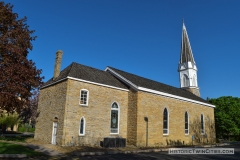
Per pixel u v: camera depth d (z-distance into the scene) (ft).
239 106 135.64
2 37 53.62
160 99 84.38
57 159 41.73
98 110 68.95
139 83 81.71
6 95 50.55
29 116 136.36
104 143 63.21
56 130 63.72
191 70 142.10
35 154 44.55
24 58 58.39
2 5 59.57
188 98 98.84
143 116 75.72
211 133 115.85
